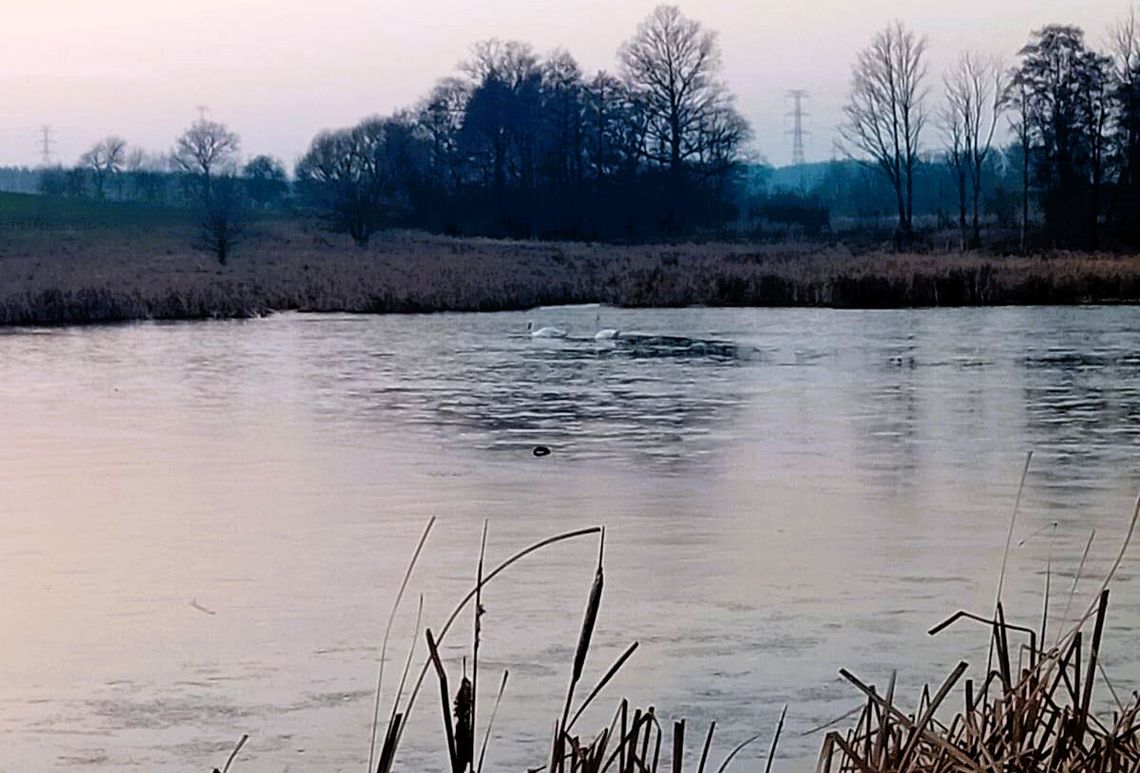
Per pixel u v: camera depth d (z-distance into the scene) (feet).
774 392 73.77
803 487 45.85
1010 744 13.55
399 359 96.07
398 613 30.94
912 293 146.61
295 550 37.04
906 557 35.81
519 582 33.50
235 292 152.46
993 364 87.30
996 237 228.43
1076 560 35.24
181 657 27.96
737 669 26.86
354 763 22.65
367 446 55.98
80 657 28.07
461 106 299.58
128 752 23.16
